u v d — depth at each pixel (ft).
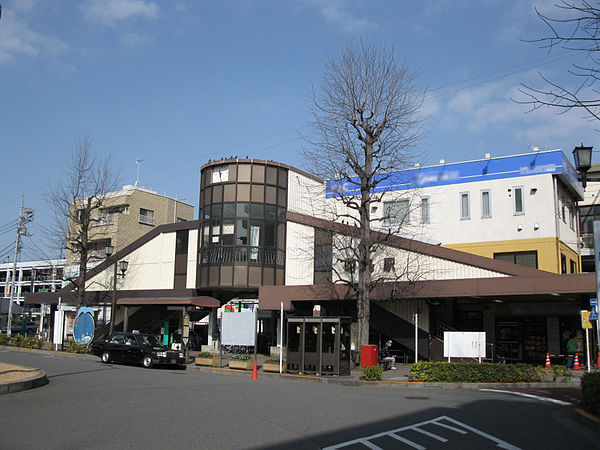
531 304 96.37
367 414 38.42
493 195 108.27
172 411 37.37
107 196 172.04
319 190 118.73
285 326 96.89
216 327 117.29
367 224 82.99
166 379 61.98
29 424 31.81
